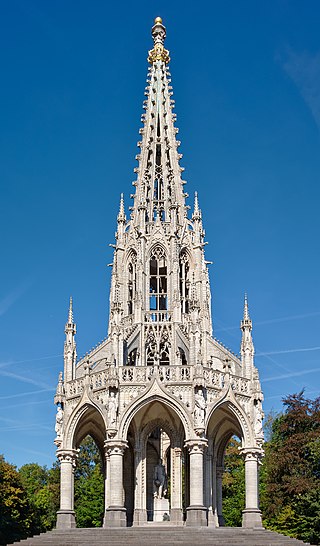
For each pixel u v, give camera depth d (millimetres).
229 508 100438
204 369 60125
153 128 75062
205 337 68000
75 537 53031
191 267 70188
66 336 65125
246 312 66125
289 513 77812
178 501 61188
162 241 69188
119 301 69000
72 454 61219
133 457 64062
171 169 73250
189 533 53094
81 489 114188
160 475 64438
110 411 58562
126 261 70125
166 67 79000
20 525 97562
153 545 49219
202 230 72125
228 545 49250
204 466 63031
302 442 80750
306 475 79062
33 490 127562
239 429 64188
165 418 62625
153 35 80062
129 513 63531
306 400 85562
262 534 53344
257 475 61062
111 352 60719
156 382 59094
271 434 108625
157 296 68375
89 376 61281
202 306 69062
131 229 70875
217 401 59938
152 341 66500
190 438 57969
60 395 62219
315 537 70312
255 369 64062
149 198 72062
